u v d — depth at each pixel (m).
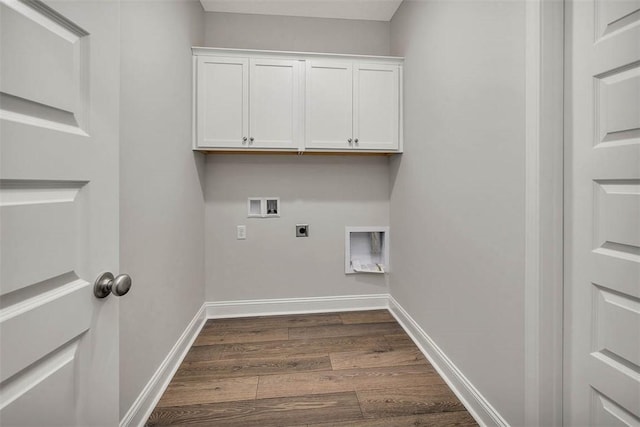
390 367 1.80
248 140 2.23
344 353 1.96
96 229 0.71
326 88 2.30
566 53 1.01
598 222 0.93
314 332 2.25
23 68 0.53
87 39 0.68
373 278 2.70
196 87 2.18
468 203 1.47
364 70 2.33
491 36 1.28
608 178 0.89
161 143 1.58
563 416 1.05
